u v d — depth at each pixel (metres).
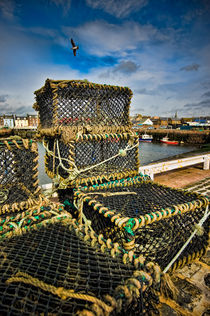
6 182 1.82
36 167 1.81
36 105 2.97
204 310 1.39
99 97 2.40
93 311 0.72
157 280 0.95
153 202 1.76
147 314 1.00
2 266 1.01
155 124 84.88
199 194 1.82
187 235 1.73
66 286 0.91
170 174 6.02
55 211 1.54
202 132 48.44
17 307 0.82
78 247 1.17
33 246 1.20
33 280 0.88
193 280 1.68
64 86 2.12
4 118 88.31
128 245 1.26
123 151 2.18
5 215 1.63
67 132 2.07
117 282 0.91
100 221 1.72
